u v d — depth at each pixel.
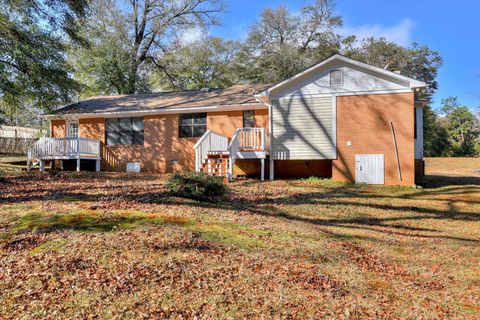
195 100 17.97
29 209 6.88
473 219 9.02
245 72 36.59
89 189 9.97
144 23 28.03
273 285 4.08
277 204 9.88
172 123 17.36
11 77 14.87
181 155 17.14
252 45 36.91
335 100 13.96
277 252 5.28
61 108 19.02
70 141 17.02
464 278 4.77
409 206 10.31
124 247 4.86
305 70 14.04
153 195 8.91
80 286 3.74
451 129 47.19
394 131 13.20
